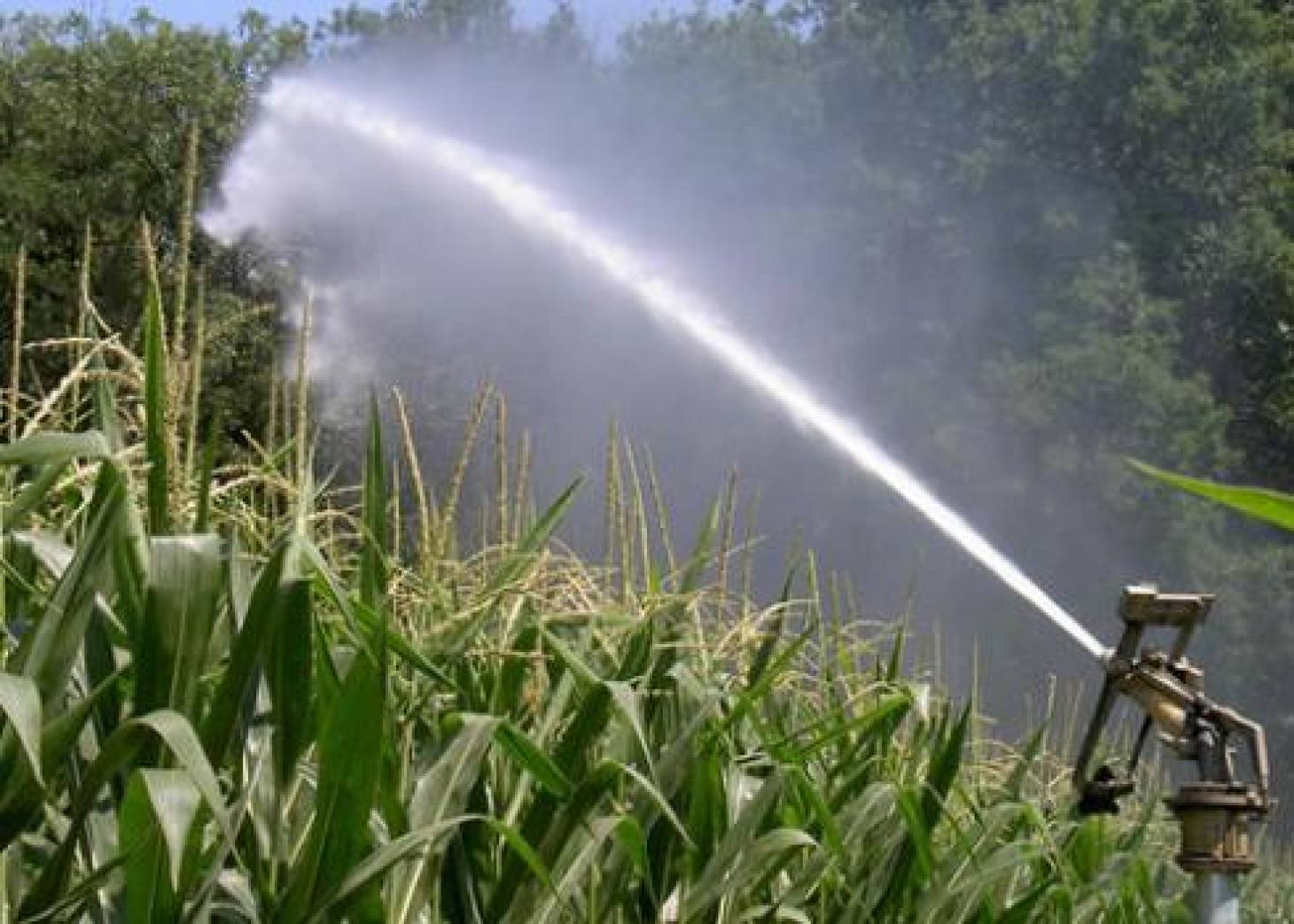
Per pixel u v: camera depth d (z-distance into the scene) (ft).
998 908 20.90
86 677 12.49
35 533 13.00
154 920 11.66
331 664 12.98
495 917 14.30
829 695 20.62
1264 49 114.11
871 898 18.30
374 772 12.07
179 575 11.65
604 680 14.62
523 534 17.39
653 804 15.60
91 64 102.42
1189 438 99.30
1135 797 28.86
